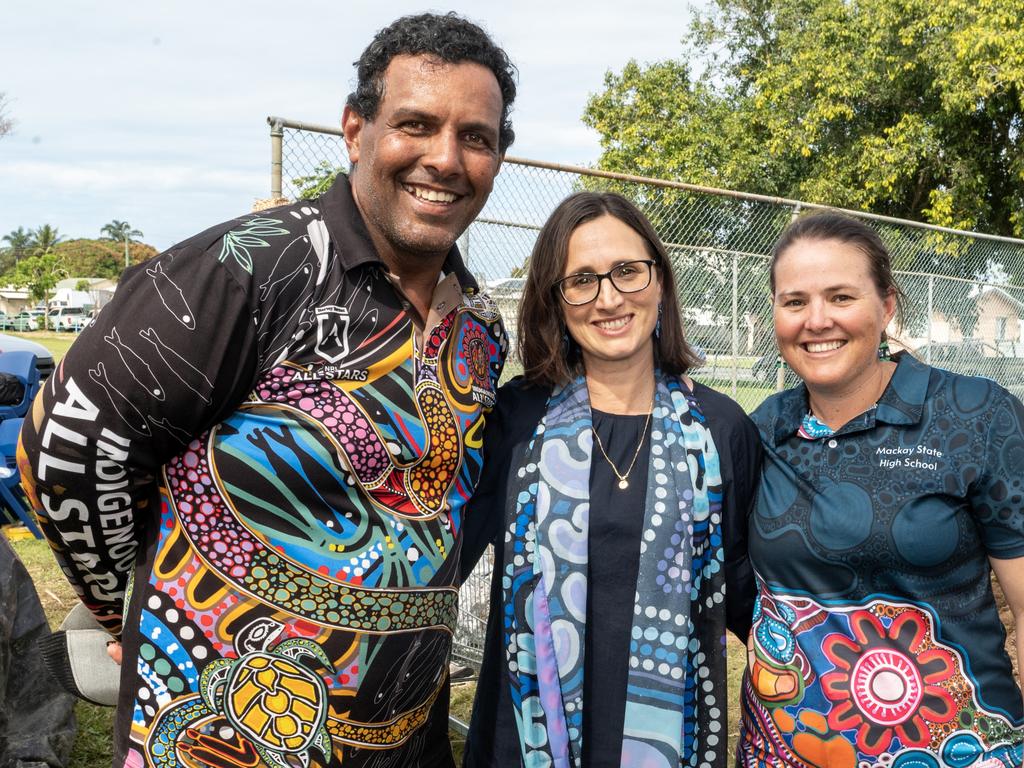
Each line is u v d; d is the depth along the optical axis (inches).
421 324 74.7
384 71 69.8
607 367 86.4
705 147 692.1
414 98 68.1
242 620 65.3
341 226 69.7
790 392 84.6
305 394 66.5
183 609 65.5
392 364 69.9
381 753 71.4
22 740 119.8
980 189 666.2
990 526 71.8
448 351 76.0
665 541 80.4
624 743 77.8
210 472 65.8
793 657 75.1
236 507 65.6
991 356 350.6
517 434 85.7
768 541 77.7
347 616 67.2
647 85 730.2
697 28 741.3
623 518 81.8
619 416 86.2
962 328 344.5
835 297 75.2
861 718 71.5
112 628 74.3
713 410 85.3
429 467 72.1
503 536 83.0
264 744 66.1
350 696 67.9
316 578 66.3
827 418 78.7
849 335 74.7
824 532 73.9
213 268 63.8
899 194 666.2
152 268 64.4
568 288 83.8
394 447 68.7
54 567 230.7
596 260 82.3
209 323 63.0
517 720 80.1
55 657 75.0
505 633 81.7
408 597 69.6
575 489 81.7
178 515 66.1
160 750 65.4
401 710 72.1
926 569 71.4
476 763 83.0
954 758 70.2
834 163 654.5
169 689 65.4
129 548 69.1
